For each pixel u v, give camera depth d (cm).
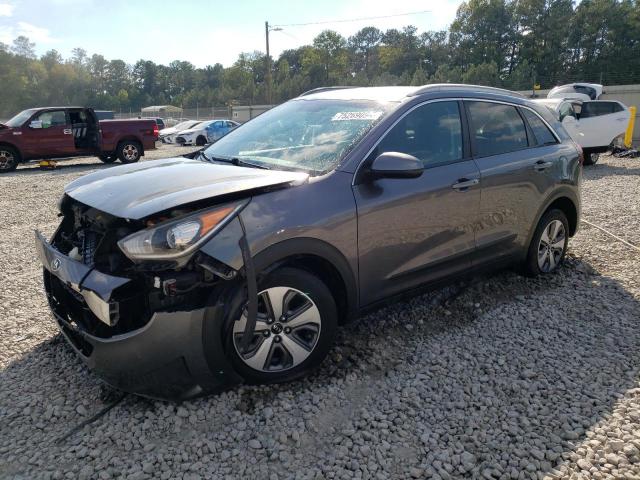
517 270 492
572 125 1396
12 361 343
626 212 771
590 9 7912
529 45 8538
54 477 241
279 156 361
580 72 7388
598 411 292
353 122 364
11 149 1534
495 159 418
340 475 245
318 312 310
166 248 258
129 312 269
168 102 13888
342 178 325
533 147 461
